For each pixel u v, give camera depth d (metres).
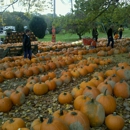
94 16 13.45
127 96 5.20
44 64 9.44
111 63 9.97
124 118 4.21
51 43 19.73
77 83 6.91
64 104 5.06
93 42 15.95
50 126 3.04
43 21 40.34
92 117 3.72
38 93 5.91
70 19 14.41
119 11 14.02
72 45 18.06
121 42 18.27
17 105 5.21
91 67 8.20
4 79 8.10
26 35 11.38
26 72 8.27
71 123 3.38
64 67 9.74
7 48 13.82
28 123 4.25
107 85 5.31
